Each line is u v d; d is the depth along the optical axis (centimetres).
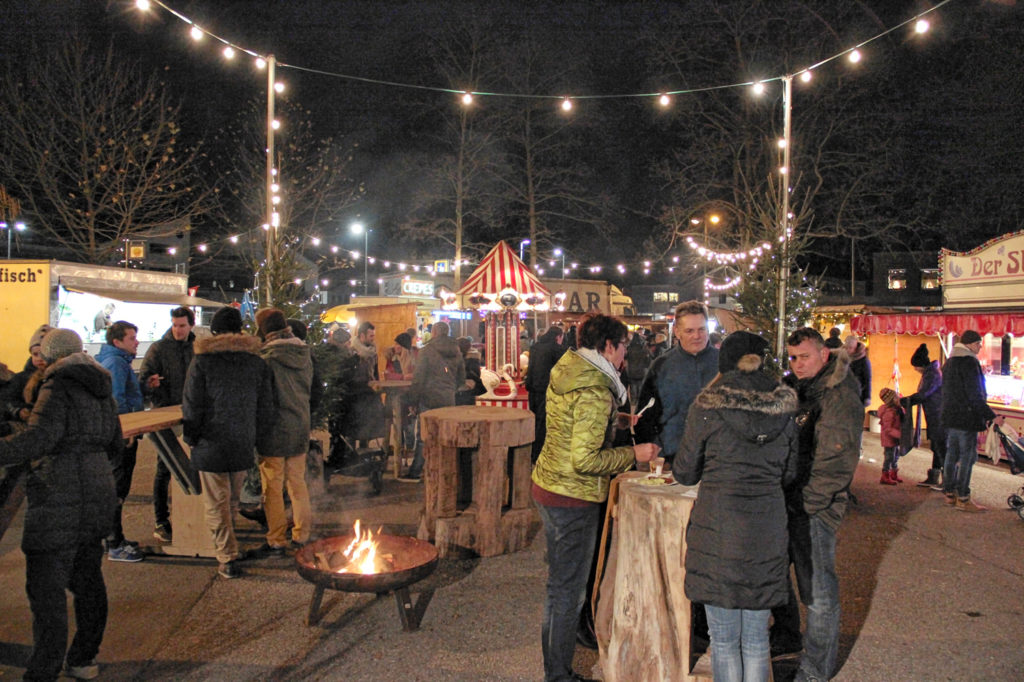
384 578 408
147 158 2105
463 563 551
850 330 1269
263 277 809
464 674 377
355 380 849
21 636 422
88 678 367
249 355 510
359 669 381
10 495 365
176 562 548
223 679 370
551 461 353
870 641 423
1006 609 472
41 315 1275
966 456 727
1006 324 967
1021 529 658
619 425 463
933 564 560
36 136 2075
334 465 823
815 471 337
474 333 2608
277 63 853
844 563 561
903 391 1281
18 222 2052
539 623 441
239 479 542
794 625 405
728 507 294
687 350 457
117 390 586
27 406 382
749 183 2202
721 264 2095
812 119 2206
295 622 441
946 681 377
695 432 304
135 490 791
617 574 363
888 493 805
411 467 853
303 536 570
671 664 343
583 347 351
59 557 347
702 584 295
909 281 2925
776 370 905
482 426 561
